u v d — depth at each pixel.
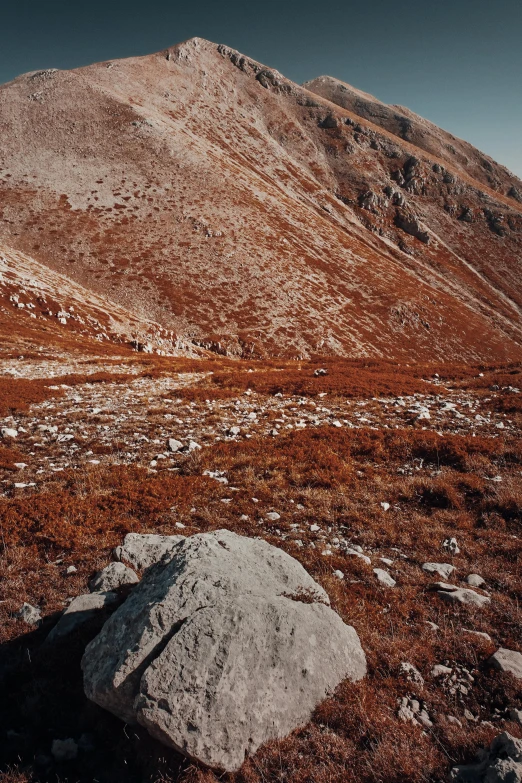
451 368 33.69
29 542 8.87
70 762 4.67
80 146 133.38
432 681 5.59
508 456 13.31
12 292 59.72
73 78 162.12
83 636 6.11
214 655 4.67
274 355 82.75
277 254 114.94
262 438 15.64
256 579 5.90
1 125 136.62
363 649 5.97
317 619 5.55
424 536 9.30
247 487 11.59
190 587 5.30
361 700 5.07
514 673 5.54
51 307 61.41
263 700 4.66
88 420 18.05
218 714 4.41
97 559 8.28
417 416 18.59
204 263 103.44
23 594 7.25
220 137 188.75
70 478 12.05
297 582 6.38
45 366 32.47
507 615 6.82
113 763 4.67
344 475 12.15
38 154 127.38
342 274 120.00
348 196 196.38
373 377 27.89
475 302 155.38
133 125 143.62
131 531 9.31
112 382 26.91
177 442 14.92
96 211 110.94
